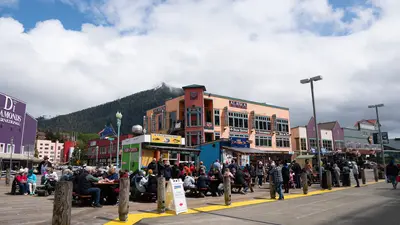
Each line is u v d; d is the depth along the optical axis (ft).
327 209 36.55
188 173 57.62
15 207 36.96
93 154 300.20
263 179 81.71
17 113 166.71
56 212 20.62
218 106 134.10
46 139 592.60
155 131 148.56
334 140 189.78
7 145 156.87
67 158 429.79
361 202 42.42
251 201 45.34
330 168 72.95
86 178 38.14
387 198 46.65
